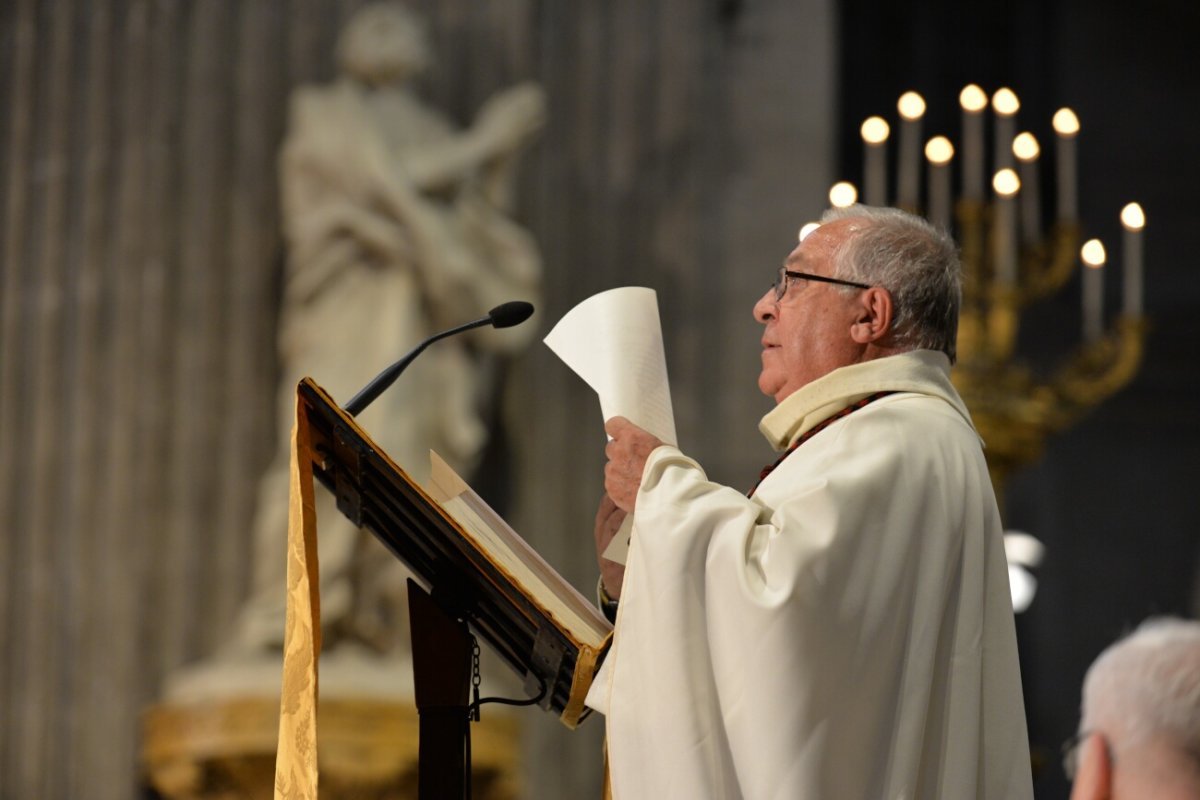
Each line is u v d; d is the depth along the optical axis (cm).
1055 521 4516
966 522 938
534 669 998
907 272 1018
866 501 899
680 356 3678
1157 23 4594
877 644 880
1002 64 4522
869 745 873
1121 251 4534
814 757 849
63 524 3419
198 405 3444
